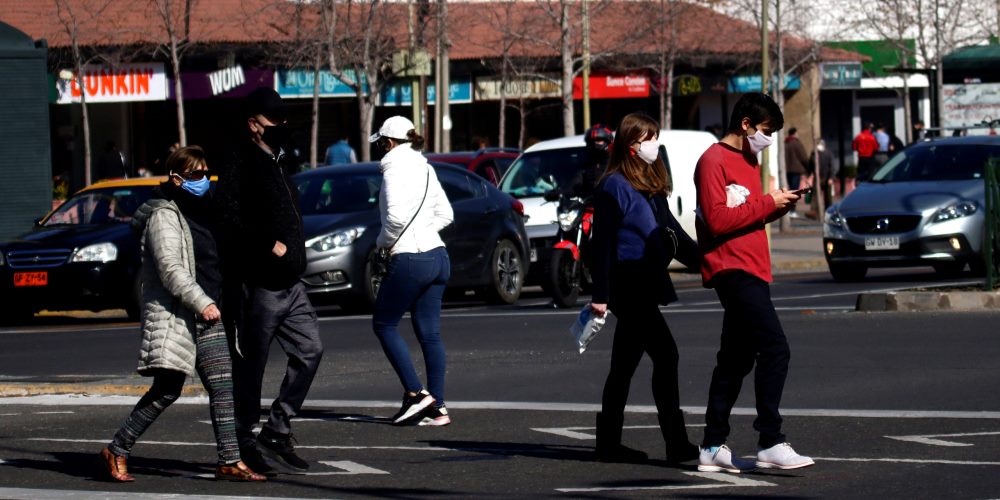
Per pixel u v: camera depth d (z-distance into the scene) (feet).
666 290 55.77
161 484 54.49
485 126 292.40
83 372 87.97
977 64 264.93
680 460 56.54
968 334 92.43
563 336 99.60
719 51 285.02
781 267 171.22
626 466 56.39
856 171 320.91
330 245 114.93
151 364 53.42
